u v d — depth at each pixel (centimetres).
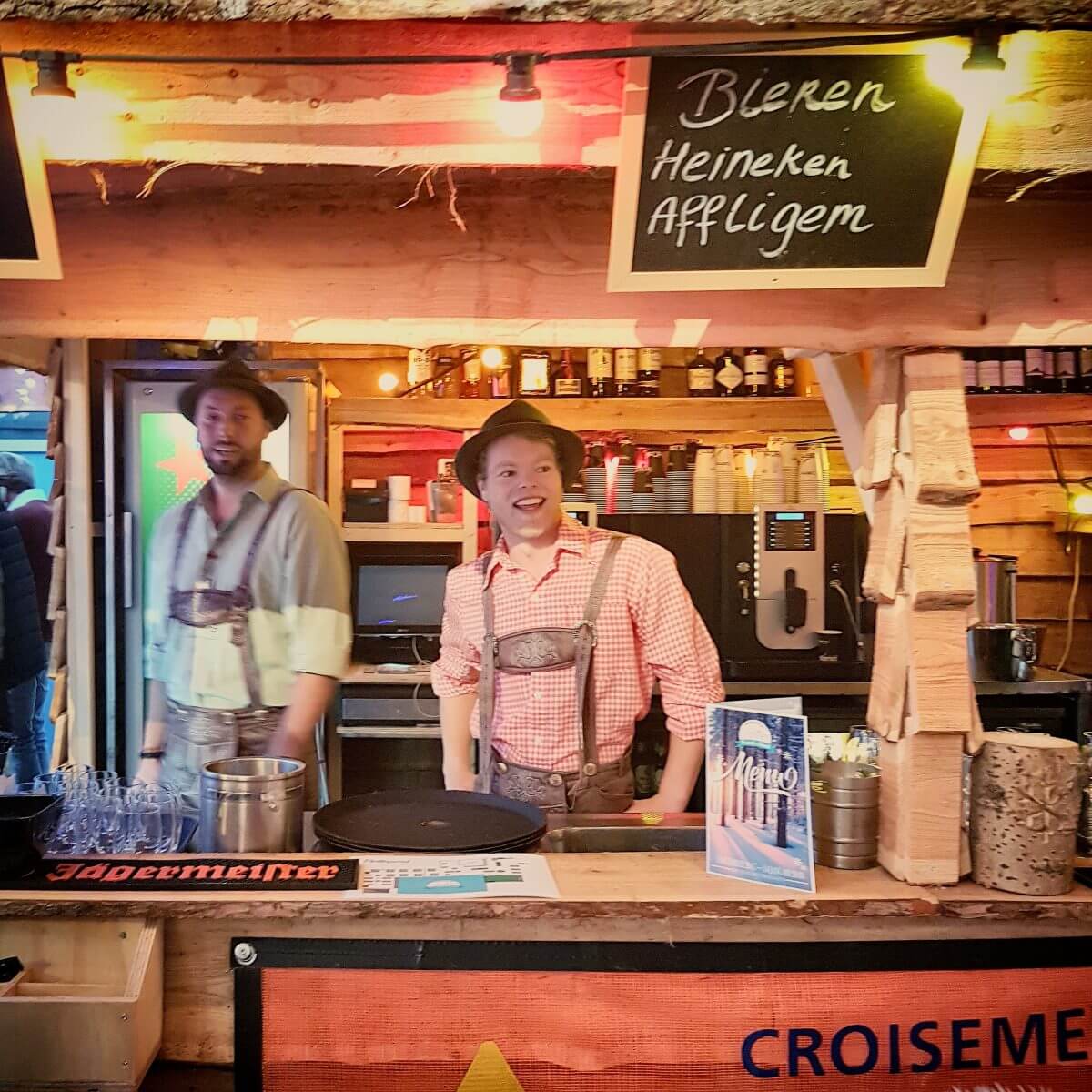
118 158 144
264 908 149
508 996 154
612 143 145
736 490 402
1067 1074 158
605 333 173
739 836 160
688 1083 155
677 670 226
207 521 279
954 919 158
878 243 151
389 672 389
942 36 132
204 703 274
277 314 173
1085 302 170
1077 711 357
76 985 154
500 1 126
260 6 126
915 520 161
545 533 232
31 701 365
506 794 227
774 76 138
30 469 405
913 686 157
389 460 440
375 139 143
